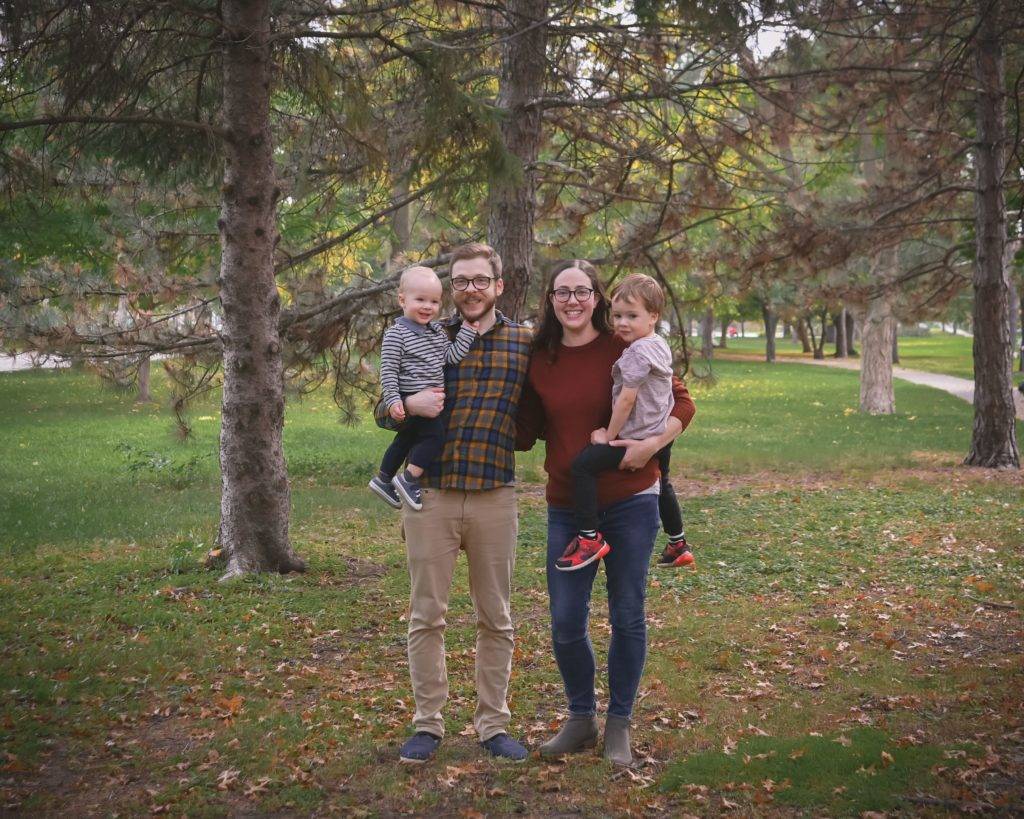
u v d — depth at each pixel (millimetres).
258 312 7770
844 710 4789
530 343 4195
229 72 7457
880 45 12359
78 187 9258
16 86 6742
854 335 68125
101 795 3865
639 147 10852
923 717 4641
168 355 10344
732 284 13305
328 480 13742
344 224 13258
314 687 5266
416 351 4078
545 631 6375
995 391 14781
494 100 10680
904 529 9750
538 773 4020
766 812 3645
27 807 3721
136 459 15398
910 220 15266
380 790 3881
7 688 5062
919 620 6496
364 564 8438
